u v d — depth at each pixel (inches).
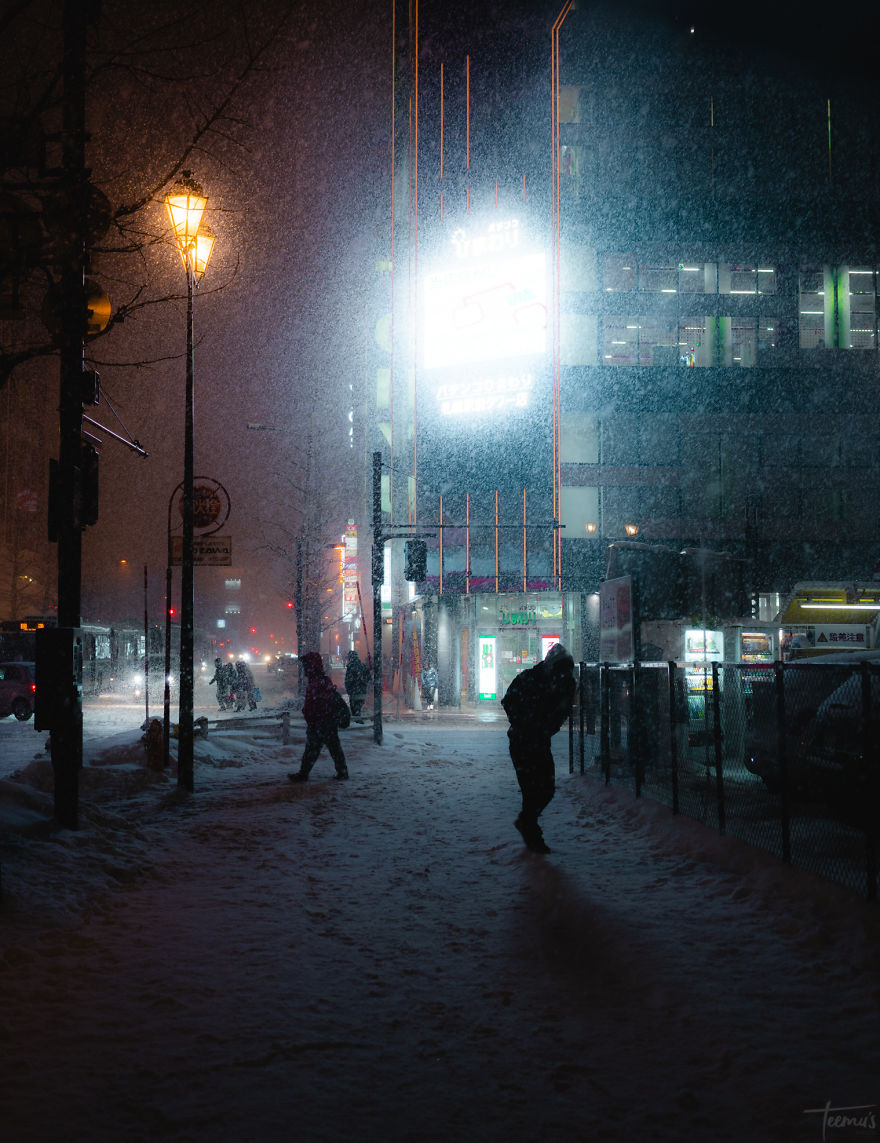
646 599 598.5
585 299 1525.6
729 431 1507.1
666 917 218.1
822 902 213.3
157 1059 140.4
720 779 298.0
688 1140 115.0
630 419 1507.1
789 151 1565.0
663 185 1553.9
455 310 1571.1
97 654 1531.7
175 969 184.5
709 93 1569.9
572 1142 115.1
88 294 311.7
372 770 553.3
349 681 912.3
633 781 397.7
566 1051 144.3
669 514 1492.4
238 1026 154.5
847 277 1553.9
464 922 222.5
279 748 662.5
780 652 735.7
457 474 1525.6
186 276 465.1
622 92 1573.6
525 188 1562.5
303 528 1396.4
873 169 1567.4
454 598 1417.3
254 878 269.9
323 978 180.7
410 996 170.6
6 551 2306.8
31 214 264.1
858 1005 156.4
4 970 178.7
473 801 427.8
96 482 339.3
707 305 1531.7
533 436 1503.4
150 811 391.5
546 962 190.4
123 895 246.8
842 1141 112.6
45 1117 120.2
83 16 306.3
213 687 1959.9
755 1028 149.1
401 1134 117.6
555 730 311.6
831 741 247.9
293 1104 125.9
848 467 1515.7
